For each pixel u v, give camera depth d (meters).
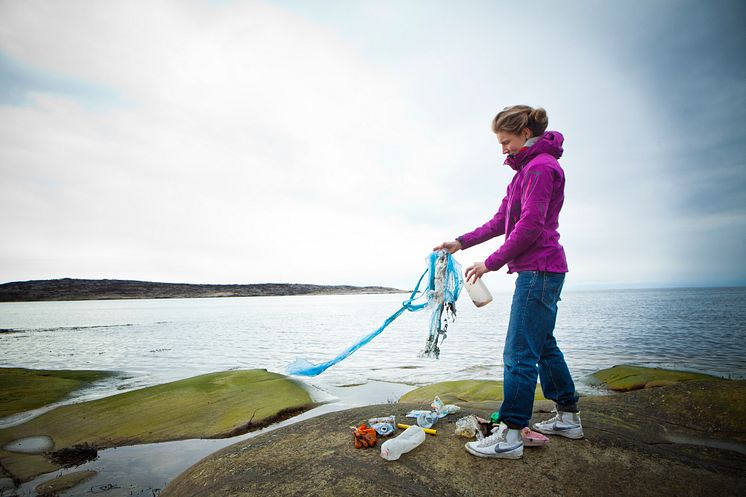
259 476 2.62
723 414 3.62
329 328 32.34
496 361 13.83
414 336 23.92
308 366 3.36
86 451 5.70
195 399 7.59
